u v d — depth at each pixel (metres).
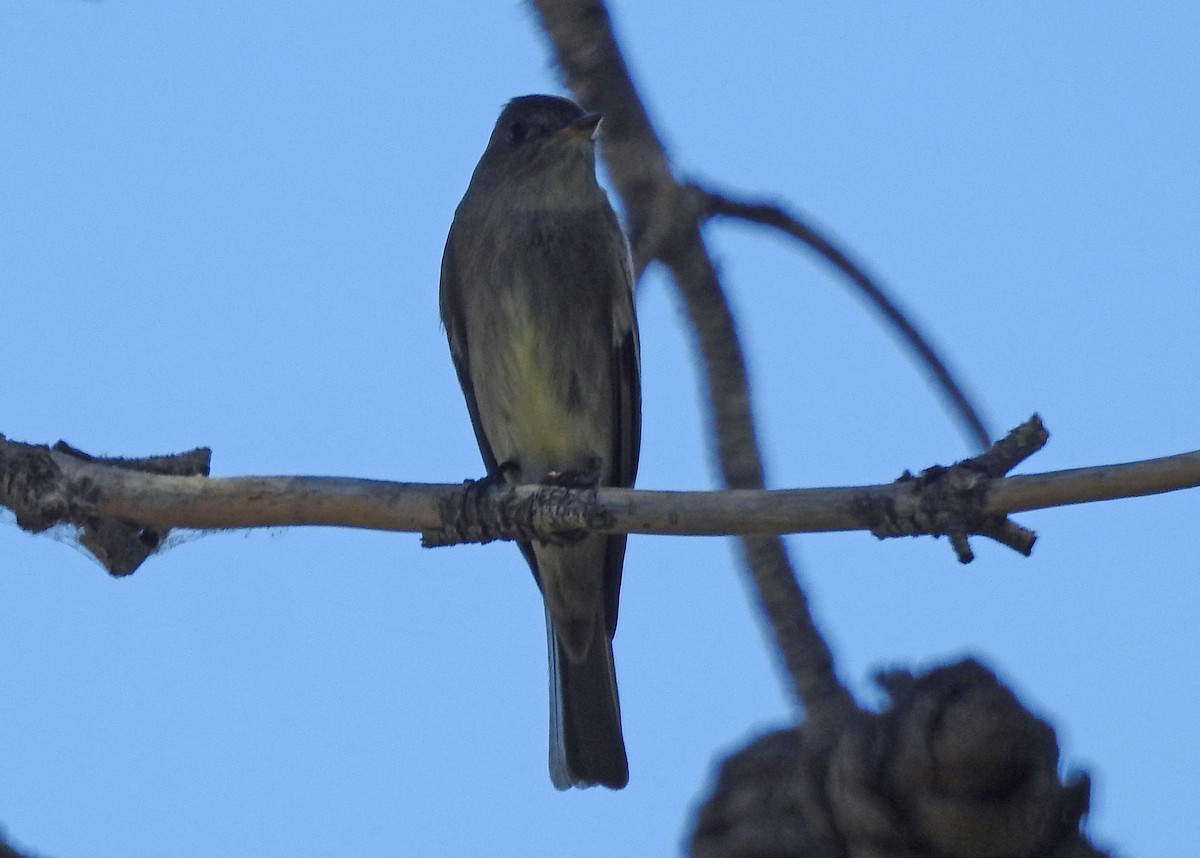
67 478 10.03
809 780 6.54
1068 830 6.13
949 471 8.34
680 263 11.21
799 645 9.56
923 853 6.14
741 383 11.07
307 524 10.11
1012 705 6.11
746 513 9.00
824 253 11.55
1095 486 7.91
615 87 11.78
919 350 11.55
